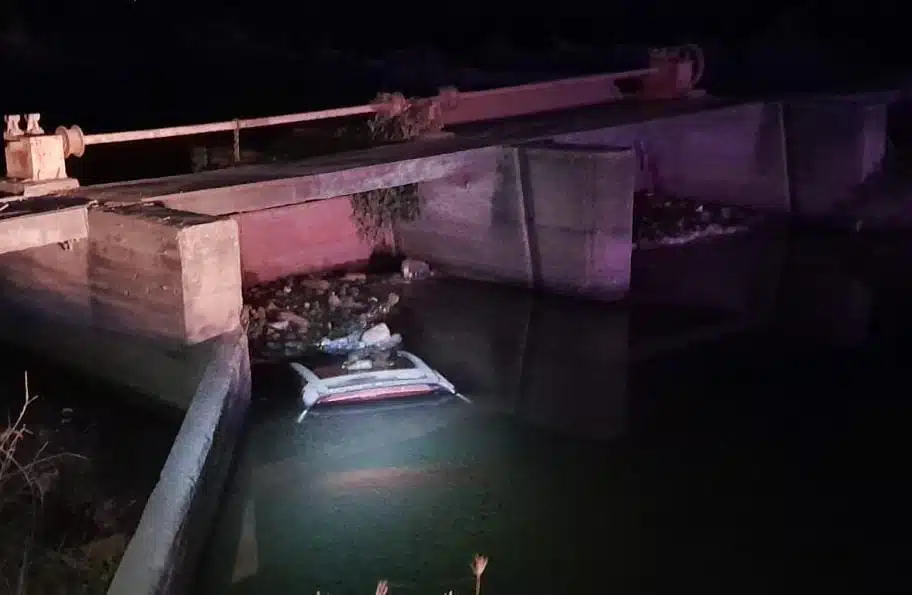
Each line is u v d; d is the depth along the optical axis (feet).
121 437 26.50
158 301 27.48
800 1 78.79
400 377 31.30
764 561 23.00
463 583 21.99
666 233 47.57
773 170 49.75
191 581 20.72
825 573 22.58
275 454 27.30
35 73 56.59
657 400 31.04
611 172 36.65
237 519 24.44
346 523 24.27
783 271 42.93
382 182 35.53
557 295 39.06
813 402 30.89
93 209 28.37
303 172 33.91
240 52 66.28
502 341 35.22
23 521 21.49
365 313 37.35
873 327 37.01
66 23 61.72
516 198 39.01
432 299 39.32
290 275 40.73
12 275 32.27
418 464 27.02
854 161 47.62
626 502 25.39
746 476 26.66
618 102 52.08
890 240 47.03
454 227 41.45
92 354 30.17
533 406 30.60
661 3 82.74
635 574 22.45
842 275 42.60
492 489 25.77
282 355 33.06
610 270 37.96
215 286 27.37
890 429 29.14
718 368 33.35
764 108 49.19
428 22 78.07
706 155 51.78
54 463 24.79
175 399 27.96
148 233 27.02
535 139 40.06
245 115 54.34
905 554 23.32
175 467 21.58
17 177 30.63
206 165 40.11
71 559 19.80
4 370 30.96
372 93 60.85
